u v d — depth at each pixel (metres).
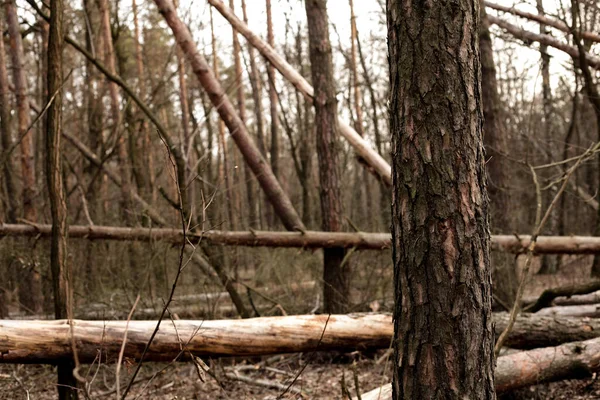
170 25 7.13
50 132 3.88
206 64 7.23
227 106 7.12
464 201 2.33
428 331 2.34
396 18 2.44
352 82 17.52
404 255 2.41
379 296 6.96
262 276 7.34
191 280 7.07
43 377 5.27
